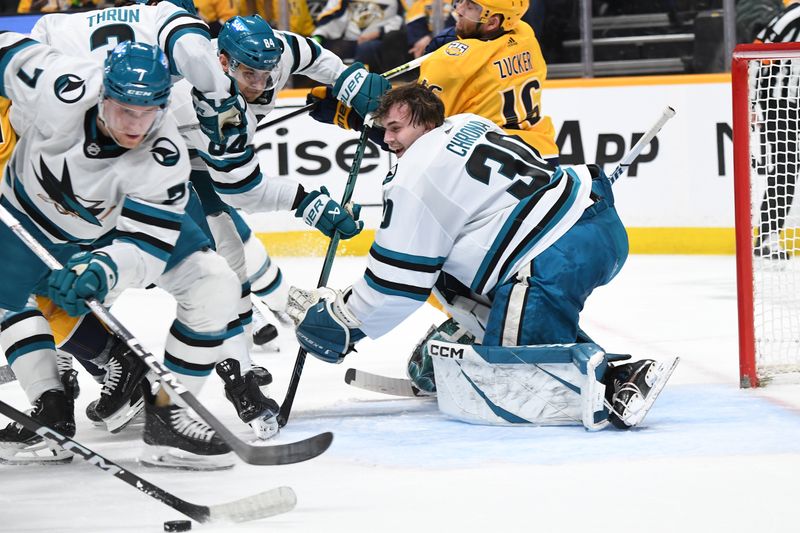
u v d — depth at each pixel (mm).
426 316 17234
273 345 14500
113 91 7594
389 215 9914
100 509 8008
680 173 22344
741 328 11648
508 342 10078
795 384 11836
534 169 10164
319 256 23531
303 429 10367
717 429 9945
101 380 10625
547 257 9992
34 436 9195
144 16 9578
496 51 13234
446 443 9688
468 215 9953
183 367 9016
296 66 11500
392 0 22547
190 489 8531
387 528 7379
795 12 20578
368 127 11961
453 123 10266
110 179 8109
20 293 9008
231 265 11445
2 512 7949
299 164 23219
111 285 7953
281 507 7547
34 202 8641
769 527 7230
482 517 7566
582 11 22797
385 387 11453
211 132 9070
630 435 9781
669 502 7820
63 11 22469
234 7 22375
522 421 10188
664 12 23094
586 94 22453
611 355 10227
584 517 7520
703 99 22109
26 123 8195
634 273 20422
